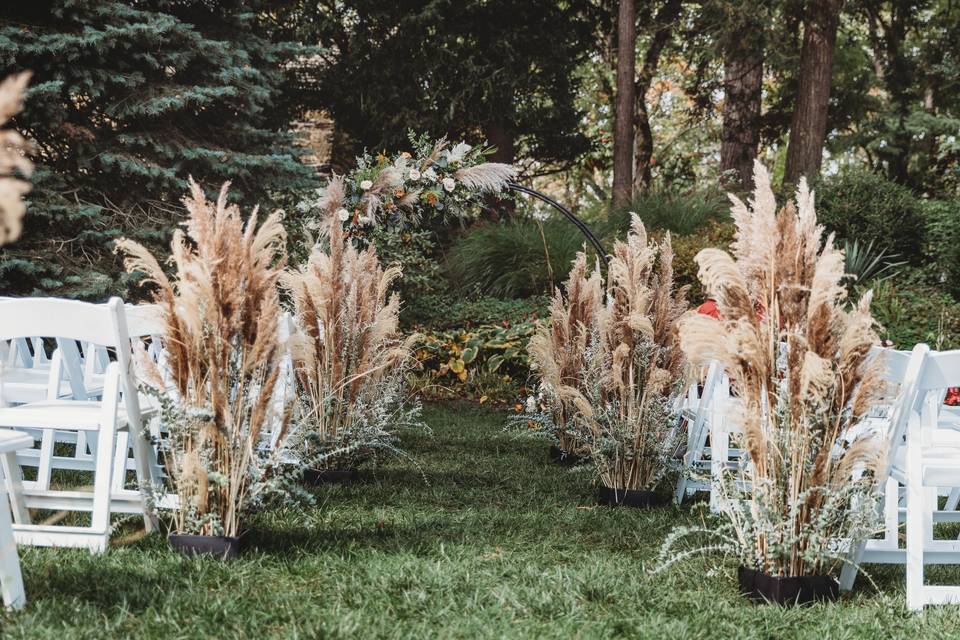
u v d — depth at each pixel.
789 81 19.45
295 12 17.84
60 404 4.16
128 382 3.86
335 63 18.50
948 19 21.09
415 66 17.97
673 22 19.16
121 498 4.04
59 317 3.69
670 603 3.43
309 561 3.70
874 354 3.73
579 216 17.28
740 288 3.63
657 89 26.98
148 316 3.89
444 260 14.37
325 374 5.73
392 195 7.98
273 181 11.24
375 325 5.96
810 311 3.51
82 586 3.25
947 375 3.51
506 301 12.79
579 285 6.68
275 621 3.06
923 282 13.37
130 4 10.85
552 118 19.61
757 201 3.63
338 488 5.38
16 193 1.63
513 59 18.03
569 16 19.28
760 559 3.62
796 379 3.54
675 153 27.02
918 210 14.16
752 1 15.60
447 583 3.48
